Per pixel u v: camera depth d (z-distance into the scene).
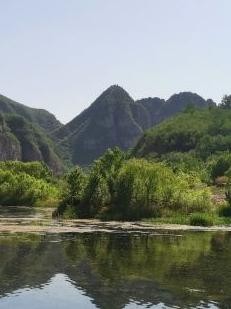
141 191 51.75
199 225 44.69
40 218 50.59
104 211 51.62
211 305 14.95
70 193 54.22
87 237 32.47
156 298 15.70
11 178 96.19
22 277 18.53
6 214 58.50
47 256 23.61
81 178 54.84
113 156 56.28
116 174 53.12
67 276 18.88
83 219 49.56
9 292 16.25
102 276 19.00
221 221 47.50
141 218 50.12
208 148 187.88
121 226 41.59
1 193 93.00
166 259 23.50
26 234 33.53
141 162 55.44
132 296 15.92
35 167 127.25
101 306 14.75
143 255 24.62
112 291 16.58
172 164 134.88
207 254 25.48
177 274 19.66
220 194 71.00
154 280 18.41
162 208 52.56
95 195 52.66
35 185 96.12
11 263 21.41
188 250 26.84
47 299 15.45
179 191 53.59
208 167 127.44
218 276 19.39
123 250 26.31
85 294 16.12
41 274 19.14
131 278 18.69
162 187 52.81
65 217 51.72
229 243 30.64
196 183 63.25
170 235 34.94
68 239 30.98
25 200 92.56
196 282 18.19
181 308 14.57
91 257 23.62
